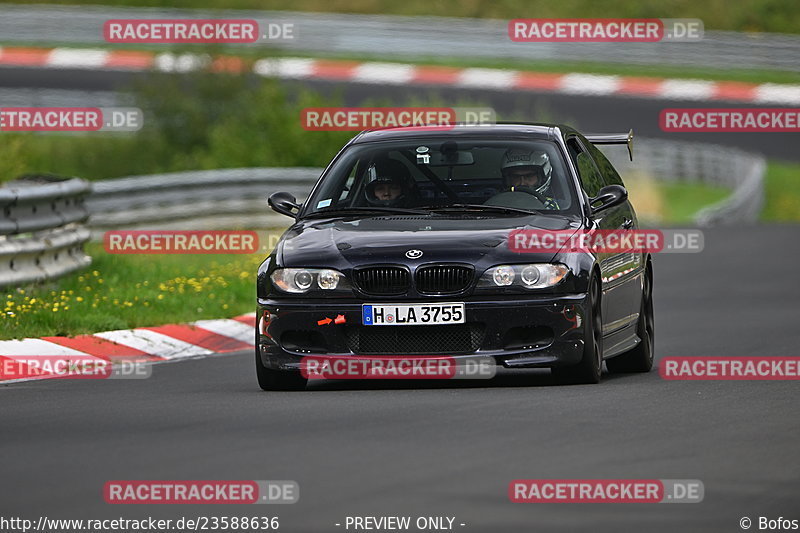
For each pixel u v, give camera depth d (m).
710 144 141.62
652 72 160.12
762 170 119.56
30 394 35.06
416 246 34.62
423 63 162.00
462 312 34.03
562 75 155.38
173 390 35.84
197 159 111.00
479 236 34.94
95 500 21.98
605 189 37.59
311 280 34.72
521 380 36.72
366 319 34.25
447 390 34.31
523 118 138.00
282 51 158.75
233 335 50.31
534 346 34.19
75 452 26.00
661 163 130.62
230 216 83.44
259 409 31.31
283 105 107.94
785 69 159.62
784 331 49.31
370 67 156.50
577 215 36.59
